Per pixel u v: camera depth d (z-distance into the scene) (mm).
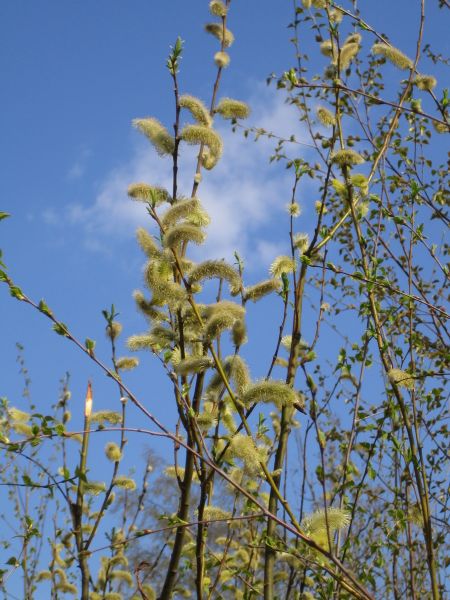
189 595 4660
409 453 4176
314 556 3777
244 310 3689
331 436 5934
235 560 5105
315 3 6117
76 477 3994
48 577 5312
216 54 4824
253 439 3762
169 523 3893
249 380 3793
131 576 4961
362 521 5328
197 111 4082
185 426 3805
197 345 3881
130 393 3586
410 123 6641
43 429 3775
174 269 3846
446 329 5250
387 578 5195
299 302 4398
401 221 5172
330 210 6805
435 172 6695
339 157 4668
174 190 3943
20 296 3676
